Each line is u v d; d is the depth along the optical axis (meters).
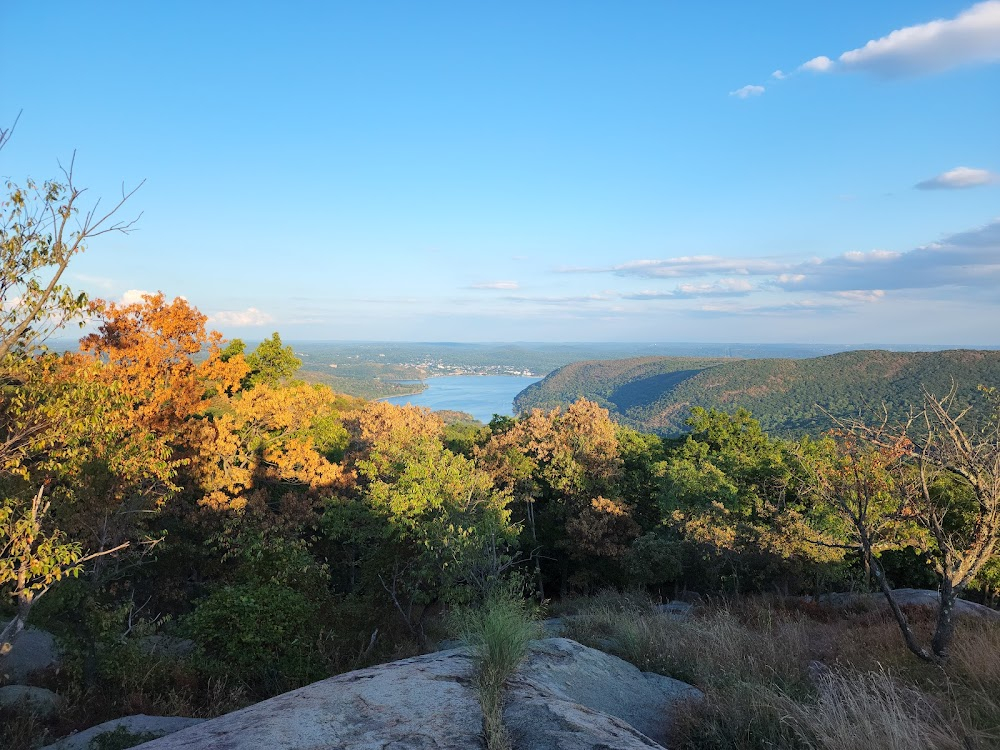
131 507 12.43
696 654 8.12
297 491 31.36
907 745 4.30
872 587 22.34
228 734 3.56
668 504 30.45
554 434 37.84
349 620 13.76
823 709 4.91
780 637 9.30
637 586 28.36
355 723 3.68
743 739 5.05
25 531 8.50
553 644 7.40
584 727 3.68
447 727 3.64
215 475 25.56
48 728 7.94
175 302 32.28
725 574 25.02
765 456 32.25
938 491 16.16
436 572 15.50
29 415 8.34
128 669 9.87
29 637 12.96
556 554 38.34
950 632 7.71
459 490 20.52
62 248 7.52
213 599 11.17
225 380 36.94
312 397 33.19
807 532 19.78
